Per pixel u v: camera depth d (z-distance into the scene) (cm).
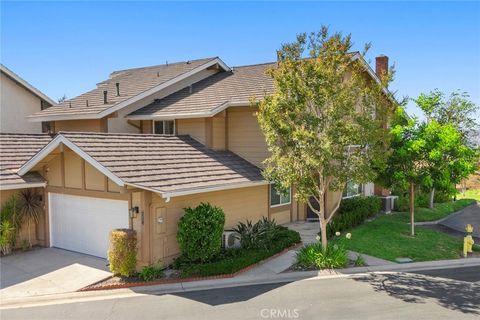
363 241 1503
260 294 1016
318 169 1155
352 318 866
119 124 2031
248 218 1609
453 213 2181
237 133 1764
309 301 966
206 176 1380
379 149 1198
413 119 1514
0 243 1341
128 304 962
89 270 1198
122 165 1195
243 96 1725
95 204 1323
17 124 2412
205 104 1748
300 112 1145
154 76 2280
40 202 1478
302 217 1914
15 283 1104
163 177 1227
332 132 1101
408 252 1382
